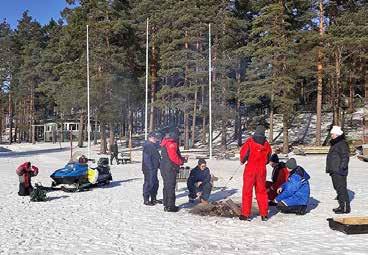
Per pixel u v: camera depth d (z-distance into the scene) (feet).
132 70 162.20
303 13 135.33
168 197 35.53
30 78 259.19
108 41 149.28
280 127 173.47
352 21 119.24
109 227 29.17
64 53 174.09
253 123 183.62
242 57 145.38
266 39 121.90
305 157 107.86
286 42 121.70
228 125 191.62
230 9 146.30
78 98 145.38
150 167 39.32
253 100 126.00
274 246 23.80
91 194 46.80
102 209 36.78
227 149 147.13
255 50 130.52
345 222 27.96
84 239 25.59
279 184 37.40
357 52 123.95
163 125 203.51
